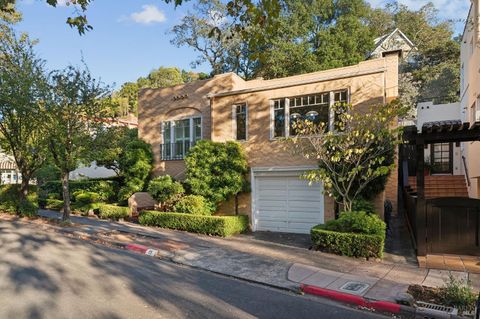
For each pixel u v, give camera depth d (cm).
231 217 1304
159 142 1850
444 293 641
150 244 1106
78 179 2547
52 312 552
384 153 1095
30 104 1388
